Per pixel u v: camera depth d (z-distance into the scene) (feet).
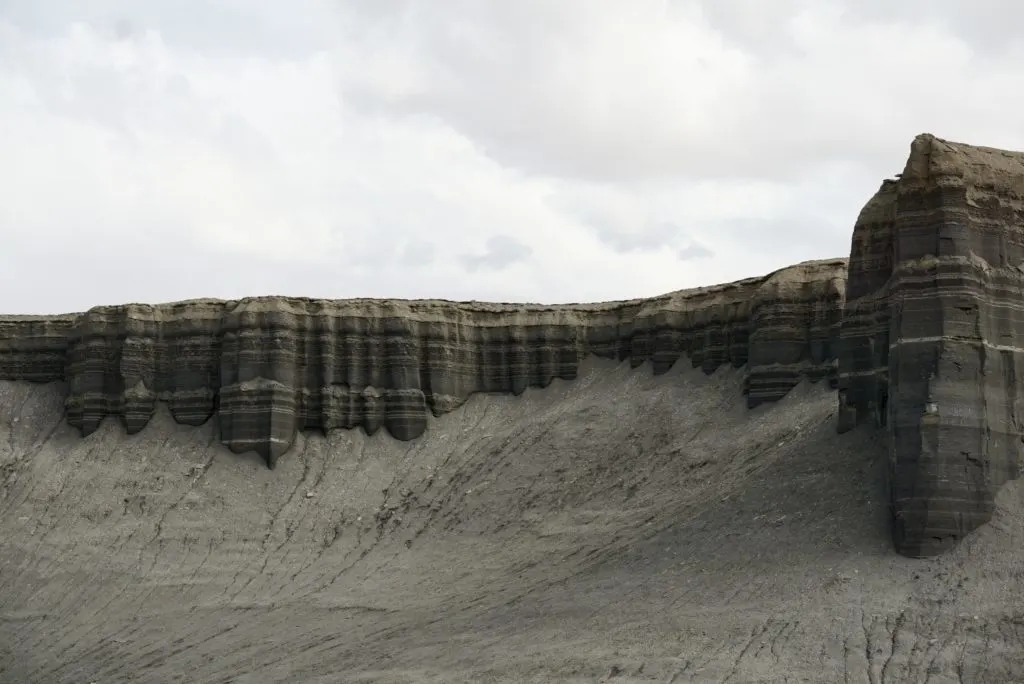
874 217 295.89
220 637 317.01
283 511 366.43
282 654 298.97
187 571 349.82
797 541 270.46
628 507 326.24
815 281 343.46
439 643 279.08
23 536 366.63
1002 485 262.47
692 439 340.59
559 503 340.18
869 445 283.18
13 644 330.13
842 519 270.26
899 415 262.88
